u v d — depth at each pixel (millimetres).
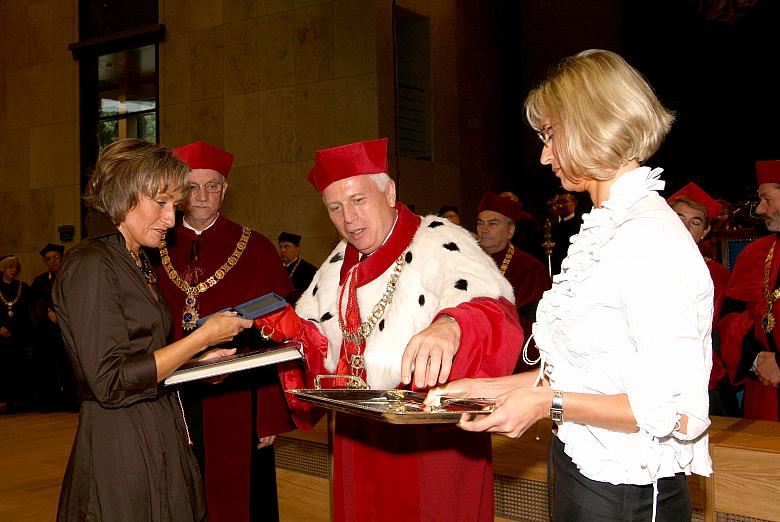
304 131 9430
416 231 2225
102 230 2012
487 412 1367
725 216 6203
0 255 12117
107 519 1850
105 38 10977
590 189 1436
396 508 2092
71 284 1882
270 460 3223
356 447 2182
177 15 10445
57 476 5379
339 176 2145
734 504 2438
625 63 1362
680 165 9758
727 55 9414
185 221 3252
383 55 9070
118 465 1870
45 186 11805
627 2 10078
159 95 10617
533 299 4934
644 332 1213
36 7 11820
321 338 2338
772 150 9188
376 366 2100
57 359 8227
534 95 1428
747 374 3744
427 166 9875
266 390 3072
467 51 10648
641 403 1205
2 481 5242
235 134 9961
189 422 3010
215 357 2295
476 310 1873
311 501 3746
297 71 9477
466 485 2078
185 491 1978
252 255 3246
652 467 1295
